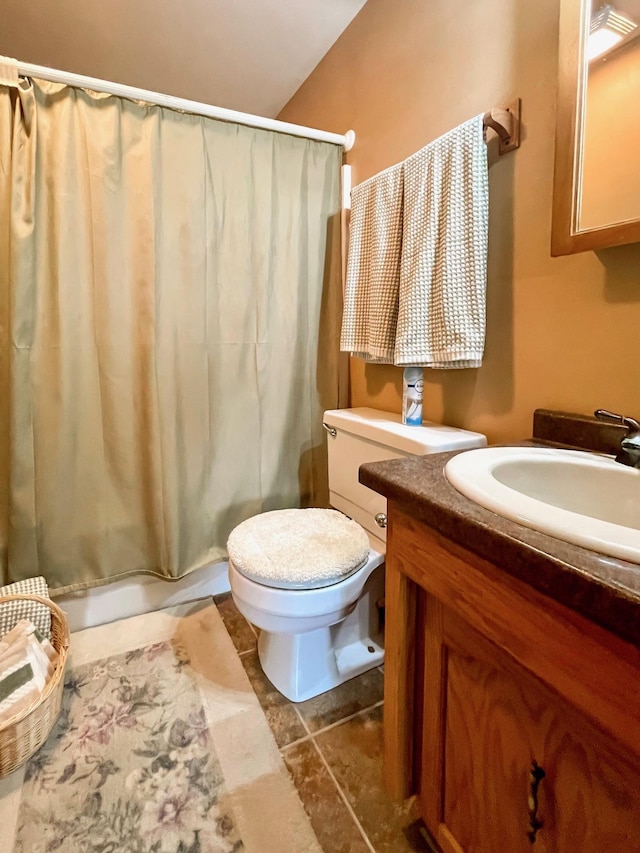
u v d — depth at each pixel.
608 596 0.42
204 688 1.30
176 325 1.49
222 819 0.95
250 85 1.98
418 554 0.75
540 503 0.61
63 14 1.54
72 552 1.48
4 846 0.89
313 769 1.06
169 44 1.70
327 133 1.63
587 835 0.52
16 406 1.32
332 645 1.35
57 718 1.18
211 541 1.67
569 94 0.88
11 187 1.26
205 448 1.59
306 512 1.45
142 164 1.38
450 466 0.79
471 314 1.08
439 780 0.80
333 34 1.67
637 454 0.77
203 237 1.49
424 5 1.28
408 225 1.22
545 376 1.04
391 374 1.59
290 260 1.67
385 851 0.89
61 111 1.29
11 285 1.28
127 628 1.57
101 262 1.38
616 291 0.88
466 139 1.06
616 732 0.45
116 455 1.48
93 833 0.92
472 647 0.68
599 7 0.83
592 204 0.87
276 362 1.69
